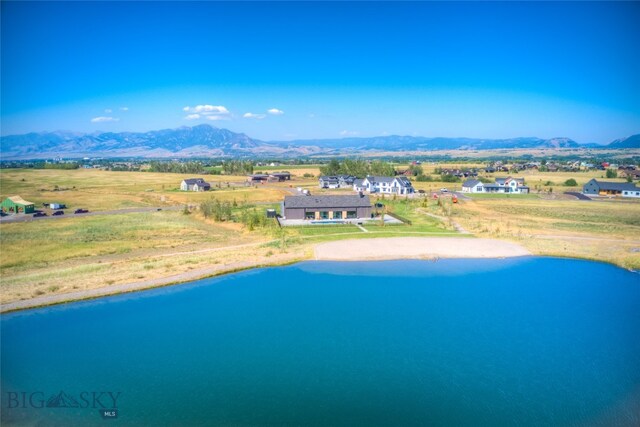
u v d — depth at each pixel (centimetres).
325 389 3009
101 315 4269
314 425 2650
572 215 9938
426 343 3678
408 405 2842
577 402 2872
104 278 5212
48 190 14700
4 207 10231
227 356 3462
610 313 4338
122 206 11550
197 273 5469
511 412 2770
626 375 3186
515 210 10725
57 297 4644
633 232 7988
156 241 7156
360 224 8606
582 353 3516
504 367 3297
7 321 4116
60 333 3875
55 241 7088
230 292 4912
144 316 4247
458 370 3256
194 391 2989
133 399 2911
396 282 5262
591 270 5806
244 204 11869
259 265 5847
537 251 6619
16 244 6856
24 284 4959
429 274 5562
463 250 6631
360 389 3011
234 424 2661
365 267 5838
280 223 8706
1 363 3369
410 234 7669
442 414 2753
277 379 3138
